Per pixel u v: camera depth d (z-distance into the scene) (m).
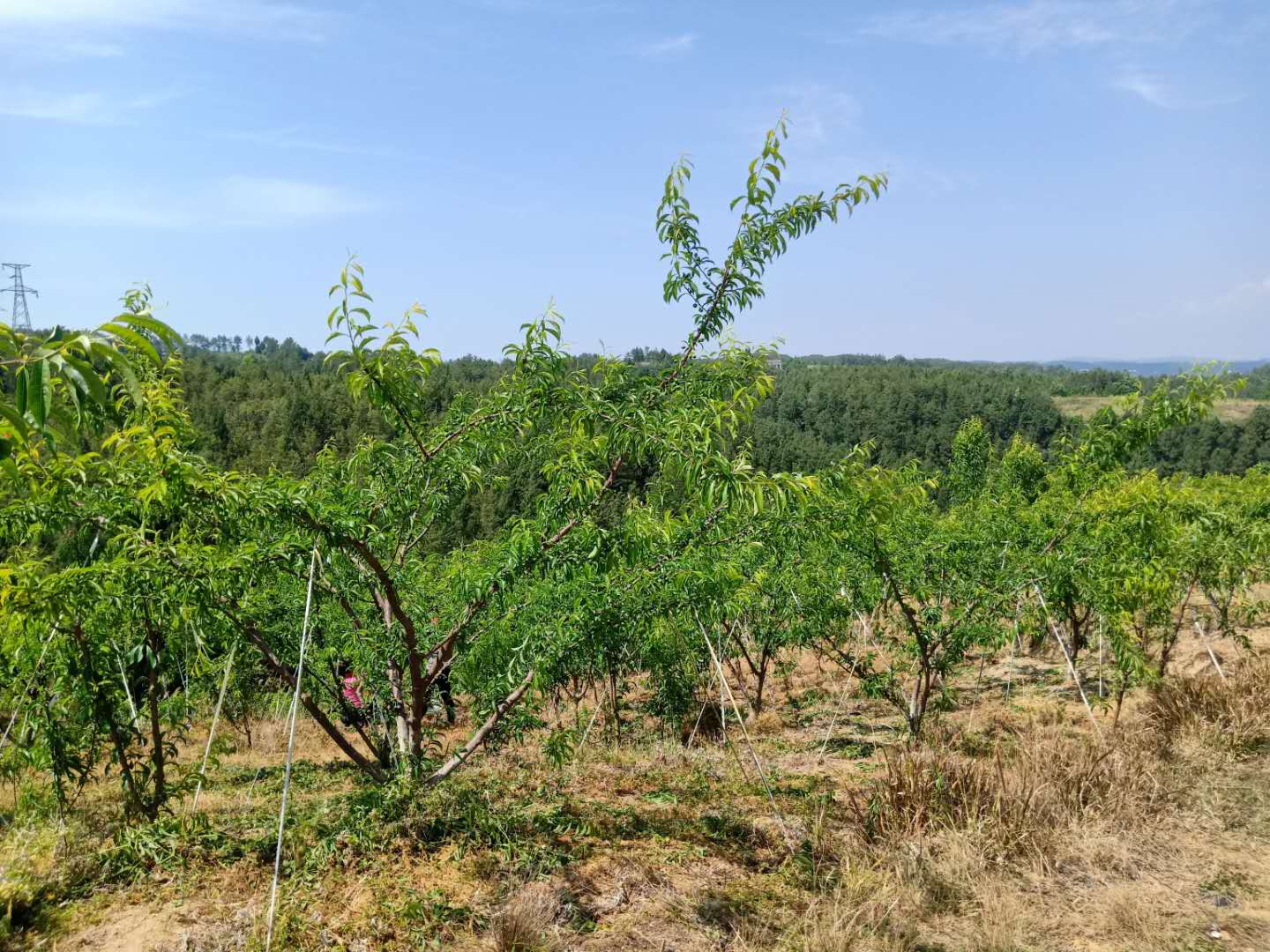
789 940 4.18
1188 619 14.03
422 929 3.89
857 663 9.02
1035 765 6.35
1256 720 7.49
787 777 7.55
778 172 5.25
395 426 4.98
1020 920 4.46
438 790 5.25
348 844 4.59
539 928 3.94
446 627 5.86
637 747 9.12
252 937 3.58
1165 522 7.58
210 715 6.95
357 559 5.48
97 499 4.36
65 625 4.40
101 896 4.01
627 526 5.05
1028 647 14.37
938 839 5.42
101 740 4.99
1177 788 6.29
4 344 1.63
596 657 5.63
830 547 8.08
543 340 4.96
